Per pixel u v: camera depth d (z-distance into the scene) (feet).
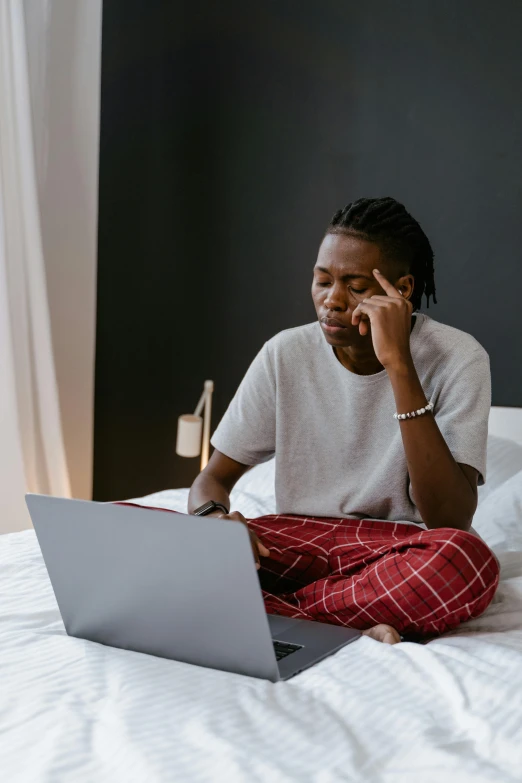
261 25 9.82
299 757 2.49
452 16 8.77
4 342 8.74
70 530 3.51
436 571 3.67
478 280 8.73
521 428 8.08
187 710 2.78
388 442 4.70
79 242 10.27
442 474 4.25
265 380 5.07
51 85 9.74
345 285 4.60
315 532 4.59
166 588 3.33
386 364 4.35
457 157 8.78
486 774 2.41
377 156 9.20
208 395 9.72
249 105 9.93
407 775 2.41
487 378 4.66
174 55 10.29
